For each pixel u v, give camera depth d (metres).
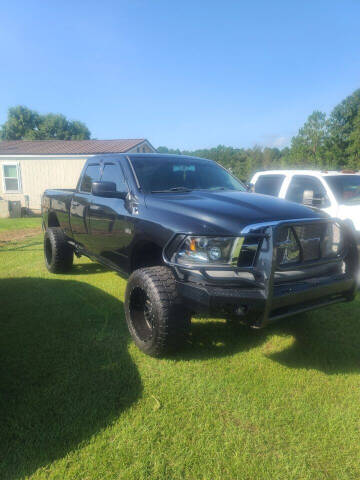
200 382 2.80
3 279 5.59
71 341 3.44
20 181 17.92
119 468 1.99
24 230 11.98
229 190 4.21
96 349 3.29
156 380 2.81
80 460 2.03
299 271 2.92
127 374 2.89
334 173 6.76
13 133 53.31
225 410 2.48
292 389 2.74
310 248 3.02
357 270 3.12
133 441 2.18
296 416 2.44
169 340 2.97
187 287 2.79
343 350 3.38
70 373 2.89
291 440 2.22
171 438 2.22
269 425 2.35
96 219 4.43
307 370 3.01
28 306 4.36
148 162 4.23
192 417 2.40
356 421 2.40
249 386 2.76
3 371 2.90
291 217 2.97
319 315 4.25
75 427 2.29
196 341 3.50
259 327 2.69
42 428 2.27
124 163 4.18
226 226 2.80
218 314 2.69
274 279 2.75
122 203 3.91
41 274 5.94
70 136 54.28
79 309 4.26
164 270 3.11
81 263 6.84
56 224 6.52
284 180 7.30
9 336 3.54
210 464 2.03
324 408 2.53
